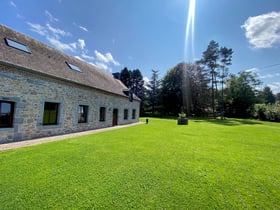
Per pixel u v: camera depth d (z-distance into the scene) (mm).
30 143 6758
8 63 6535
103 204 2527
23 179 3314
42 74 8078
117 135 9484
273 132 12914
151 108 42938
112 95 15109
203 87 34250
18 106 7148
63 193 2820
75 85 10406
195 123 20422
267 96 51750
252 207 2574
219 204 2631
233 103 35750
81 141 7383
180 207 2514
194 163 4707
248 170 4266
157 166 4348
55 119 9242
